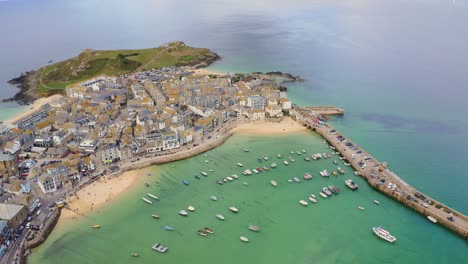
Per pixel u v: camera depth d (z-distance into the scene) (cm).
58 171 18475
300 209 17362
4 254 14225
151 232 15688
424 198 17800
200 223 16300
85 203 17462
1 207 15838
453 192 18938
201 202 17750
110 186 18850
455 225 15962
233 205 17550
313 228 16138
